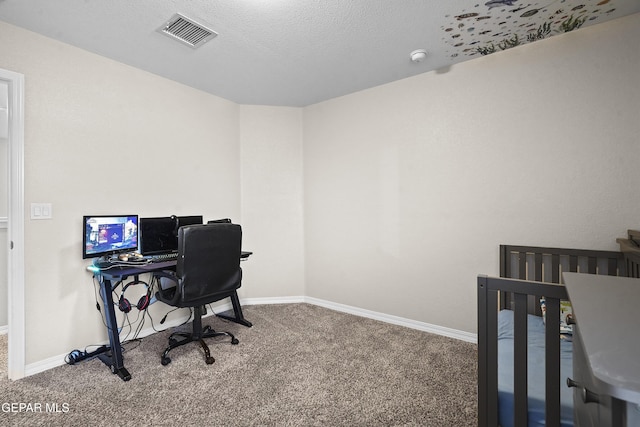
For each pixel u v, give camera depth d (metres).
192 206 2.99
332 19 1.91
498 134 2.37
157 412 1.61
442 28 2.03
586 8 1.83
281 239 3.55
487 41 2.19
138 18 1.88
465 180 2.51
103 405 1.67
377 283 3.01
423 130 2.72
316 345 2.41
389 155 2.92
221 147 3.27
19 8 1.76
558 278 2.12
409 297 2.81
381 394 1.76
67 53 2.15
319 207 3.44
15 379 1.91
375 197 3.02
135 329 2.56
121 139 2.45
